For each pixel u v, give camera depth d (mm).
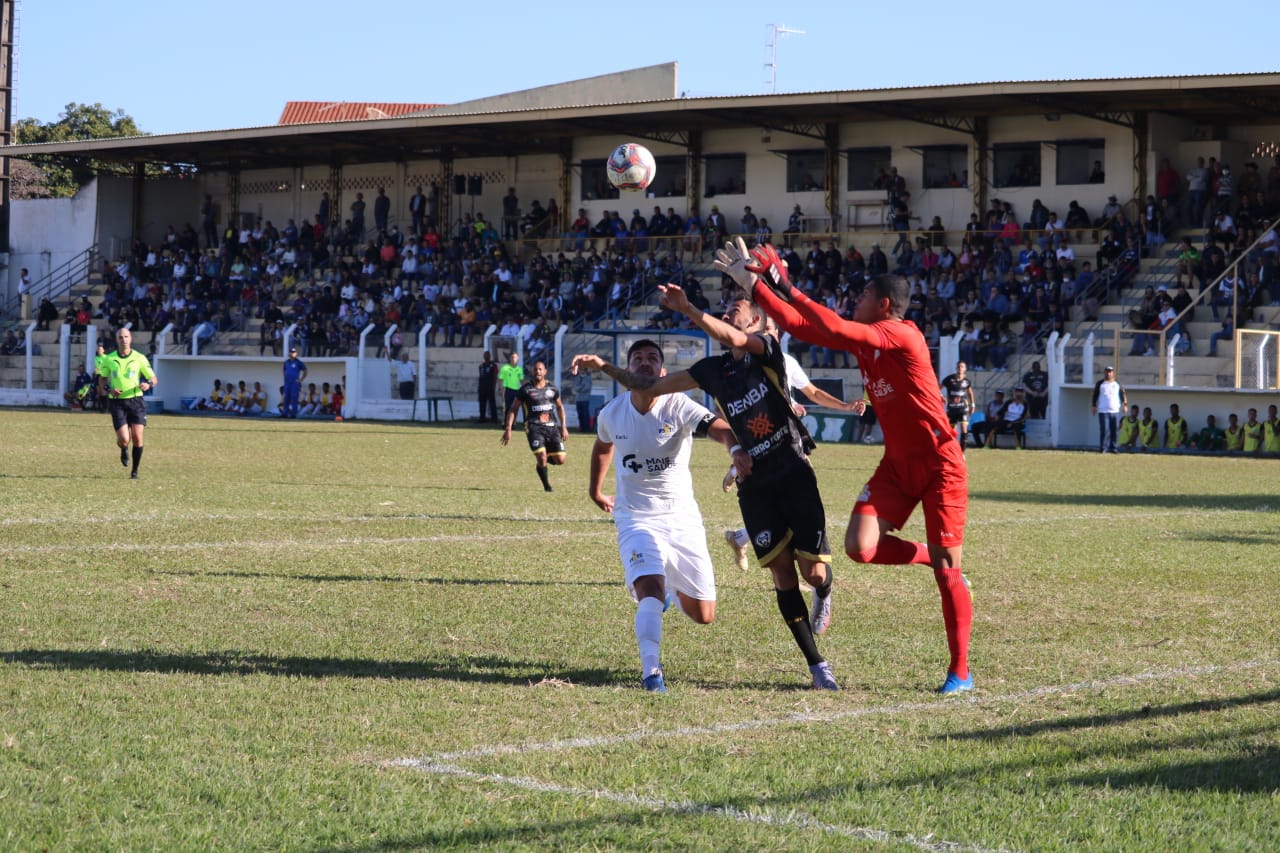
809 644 7184
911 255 44156
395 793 5133
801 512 7207
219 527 13727
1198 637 8562
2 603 9148
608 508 8164
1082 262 42938
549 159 56125
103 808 4918
